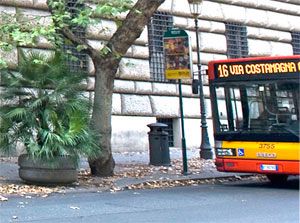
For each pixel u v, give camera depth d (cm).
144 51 1980
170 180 1323
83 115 1185
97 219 827
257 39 2412
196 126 2123
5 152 1166
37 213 873
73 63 1630
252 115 1226
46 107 1159
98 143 1242
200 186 1291
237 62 1252
